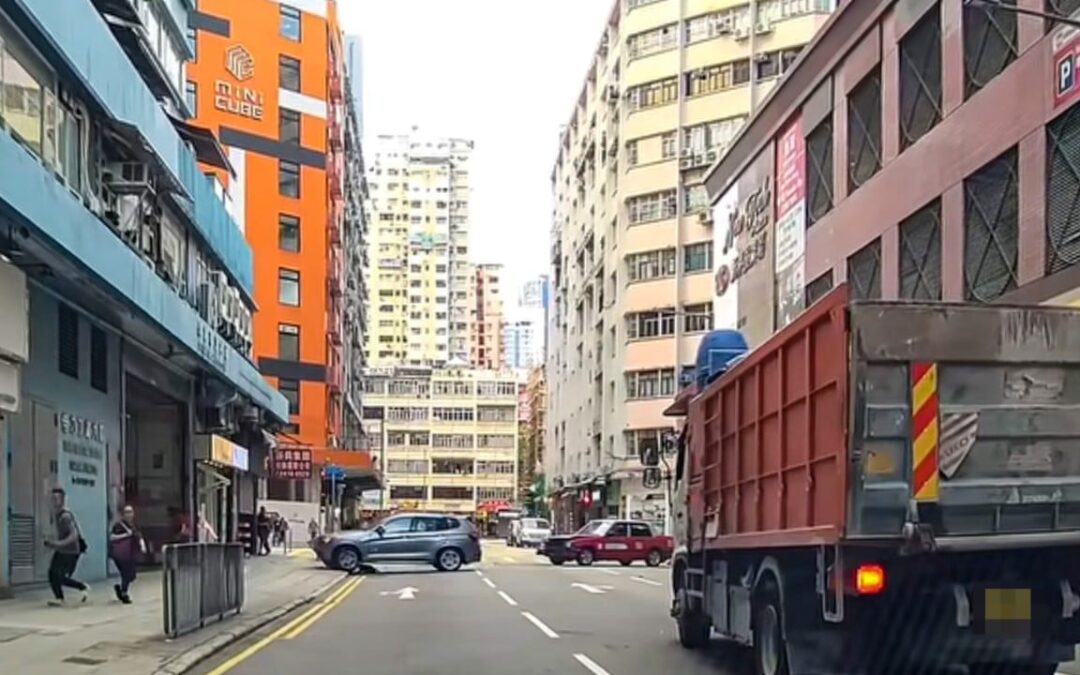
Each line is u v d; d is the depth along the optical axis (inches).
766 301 1363.2
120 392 955.3
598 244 2854.3
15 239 621.3
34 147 658.2
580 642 565.6
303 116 2581.2
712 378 520.7
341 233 2970.0
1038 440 324.8
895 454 314.5
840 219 1108.5
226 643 539.5
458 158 6373.0
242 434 1566.2
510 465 5615.2
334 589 973.2
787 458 366.9
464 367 5930.1
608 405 2647.6
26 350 666.8
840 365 317.7
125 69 828.0
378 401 5565.9
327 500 2484.0
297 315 2524.6
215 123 2443.4
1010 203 787.4
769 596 390.6
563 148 3649.1
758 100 2324.1
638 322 2438.5
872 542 315.9
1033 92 748.0
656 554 1620.3
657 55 2460.6
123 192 864.3
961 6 852.6
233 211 2325.3
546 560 1770.4
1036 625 331.9
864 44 1057.5
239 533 1608.0
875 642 337.7
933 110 917.8
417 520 1302.9
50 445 776.3
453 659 497.7
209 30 2463.1
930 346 318.0
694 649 534.9
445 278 6269.7
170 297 906.7
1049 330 326.6
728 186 1555.1
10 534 707.4
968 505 319.3
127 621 591.2
